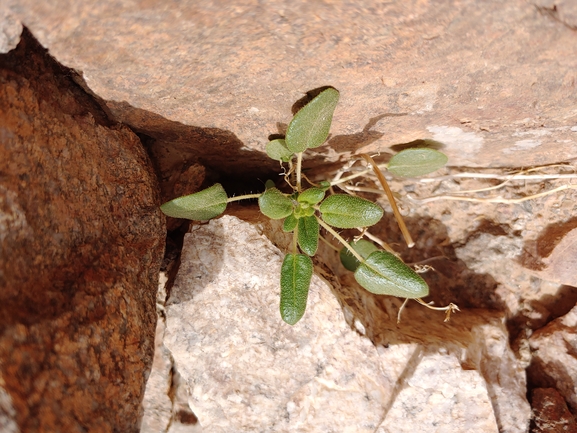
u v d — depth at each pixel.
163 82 0.09
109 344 0.08
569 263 0.12
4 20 0.07
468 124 0.10
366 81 0.09
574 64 0.08
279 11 0.07
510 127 0.10
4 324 0.07
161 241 0.10
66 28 0.07
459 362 0.11
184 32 0.08
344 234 0.13
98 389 0.08
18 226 0.07
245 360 0.11
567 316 0.13
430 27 0.07
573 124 0.10
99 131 0.10
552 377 0.13
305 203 0.10
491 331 0.13
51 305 0.08
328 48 0.08
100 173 0.09
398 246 0.14
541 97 0.09
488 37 0.08
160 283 0.12
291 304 0.09
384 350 0.11
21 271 0.07
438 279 0.14
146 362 0.09
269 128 0.10
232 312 0.11
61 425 0.07
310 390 0.11
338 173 0.12
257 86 0.09
